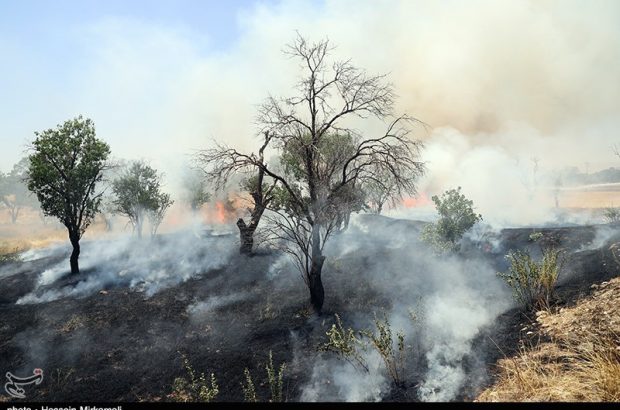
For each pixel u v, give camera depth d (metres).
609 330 5.85
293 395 7.13
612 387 4.45
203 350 9.62
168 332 10.84
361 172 11.08
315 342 9.30
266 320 11.03
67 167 15.62
